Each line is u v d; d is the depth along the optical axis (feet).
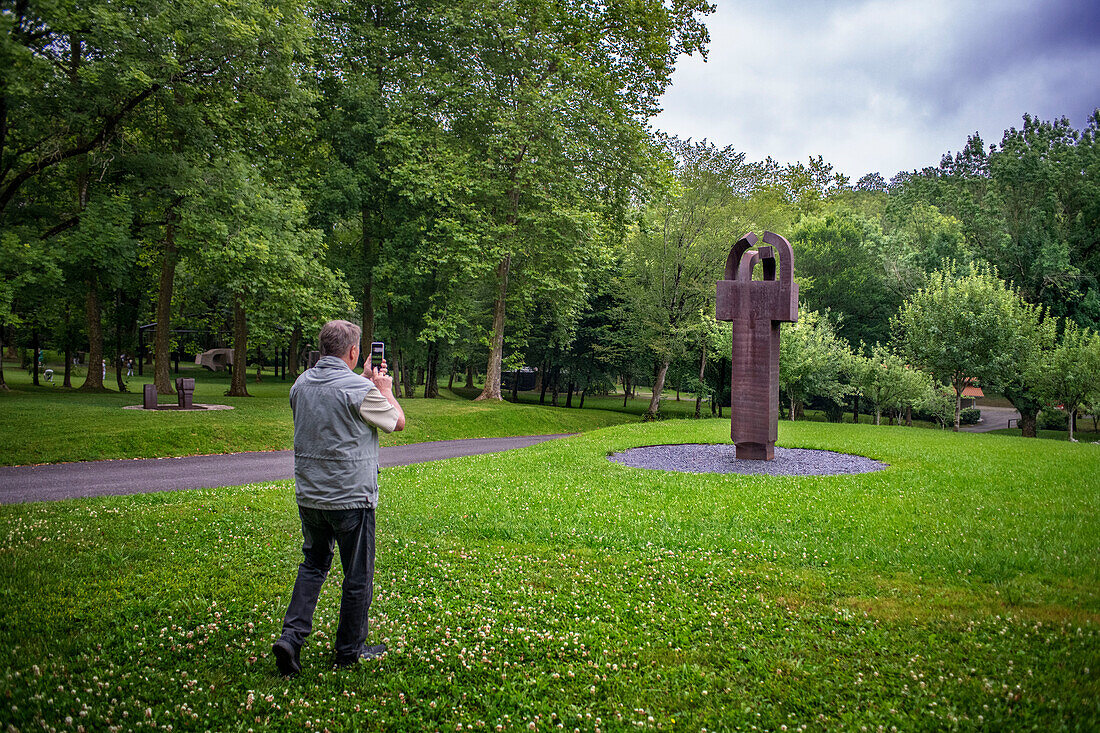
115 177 68.39
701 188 115.14
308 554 13.53
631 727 10.98
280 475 42.91
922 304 89.10
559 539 22.72
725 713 11.35
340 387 12.85
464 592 17.38
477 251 93.35
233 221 71.00
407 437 76.23
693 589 17.66
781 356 97.09
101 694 11.73
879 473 37.93
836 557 20.56
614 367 153.99
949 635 14.29
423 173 89.25
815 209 226.99
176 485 38.42
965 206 133.59
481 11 91.09
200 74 65.41
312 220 90.84
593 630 14.90
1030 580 17.95
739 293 45.16
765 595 17.17
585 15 99.09
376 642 14.26
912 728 10.66
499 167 97.91
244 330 104.99
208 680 12.48
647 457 47.73
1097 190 123.44
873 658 13.33
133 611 15.76
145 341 195.62
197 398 96.63
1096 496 30.37
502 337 114.62
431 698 12.05
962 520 25.32
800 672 12.78
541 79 99.66
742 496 30.78
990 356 83.51
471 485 34.63
